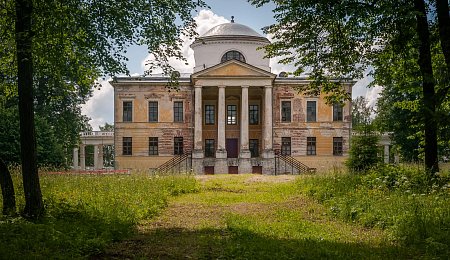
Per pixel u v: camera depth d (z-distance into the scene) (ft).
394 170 61.62
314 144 177.78
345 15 52.60
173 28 48.62
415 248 31.37
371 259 28.78
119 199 52.65
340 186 61.31
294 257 29.48
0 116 125.59
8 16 43.04
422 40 56.13
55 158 137.90
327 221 45.47
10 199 40.40
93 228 36.14
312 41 63.72
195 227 43.06
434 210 39.01
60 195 53.57
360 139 87.66
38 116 140.26
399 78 67.41
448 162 98.78
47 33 40.70
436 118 46.11
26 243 28.84
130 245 34.04
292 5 56.70
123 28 45.47
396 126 72.90
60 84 53.31
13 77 55.77
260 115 183.62
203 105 182.70
